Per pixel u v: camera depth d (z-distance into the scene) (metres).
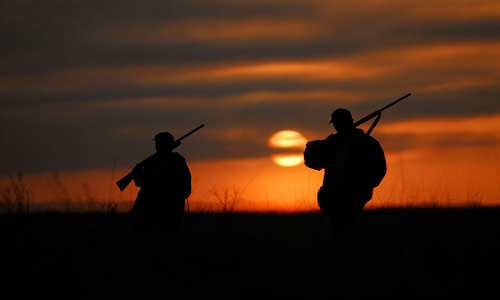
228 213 39.06
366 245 30.98
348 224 32.25
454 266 26.72
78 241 30.16
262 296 24.33
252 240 31.98
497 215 39.44
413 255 28.62
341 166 32.22
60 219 34.62
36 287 24.98
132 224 35.31
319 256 29.06
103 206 36.97
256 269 27.47
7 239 29.86
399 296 23.91
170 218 34.94
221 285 25.50
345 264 27.70
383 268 26.91
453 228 34.72
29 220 33.38
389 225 36.12
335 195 31.91
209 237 33.03
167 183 35.44
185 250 29.92
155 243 31.73
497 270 25.84
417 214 41.44
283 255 29.66
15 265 26.84
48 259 27.64
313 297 24.08
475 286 24.52
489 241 29.95
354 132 32.69
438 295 23.84
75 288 25.02
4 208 34.28
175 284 25.69
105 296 24.41
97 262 27.59
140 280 26.03
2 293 24.39
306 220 40.91
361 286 24.95
